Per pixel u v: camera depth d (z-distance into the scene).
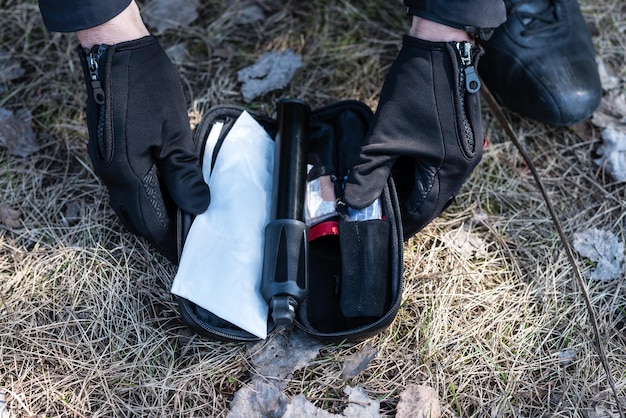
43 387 1.47
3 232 1.65
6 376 1.48
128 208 1.47
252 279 1.46
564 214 1.75
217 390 1.49
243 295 1.44
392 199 1.51
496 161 1.82
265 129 1.71
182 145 1.50
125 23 1.42
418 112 1.46
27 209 1.70
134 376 1.48
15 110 1.85
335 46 1.99
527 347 1.55
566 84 1.78
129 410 1.45
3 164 1.75
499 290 1.62
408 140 1.47
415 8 1.47
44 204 1.70
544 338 1.56
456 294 1.60
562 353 1.54
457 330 1.55
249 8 2.05
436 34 1.48
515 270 1.65
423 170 1.49
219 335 1.45
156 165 1.50
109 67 1.39
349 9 2.04
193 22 2.02
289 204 1.46
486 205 1.75
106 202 1.70
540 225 1.72
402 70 1.49
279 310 1.37
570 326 1.58
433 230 1.69
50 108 1.86
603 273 1.65
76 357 1.50
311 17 2.04
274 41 2.00
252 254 1.47
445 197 1.52
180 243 1.50
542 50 1.80
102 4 1.36
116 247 1.62
